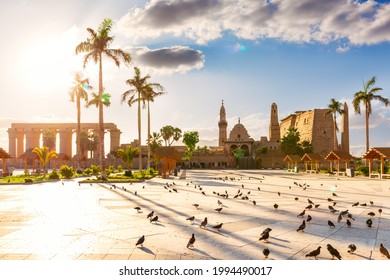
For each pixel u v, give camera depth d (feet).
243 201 61.05
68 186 99.66
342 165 337.31
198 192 78.69
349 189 91.45
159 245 29.32
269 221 40.70
